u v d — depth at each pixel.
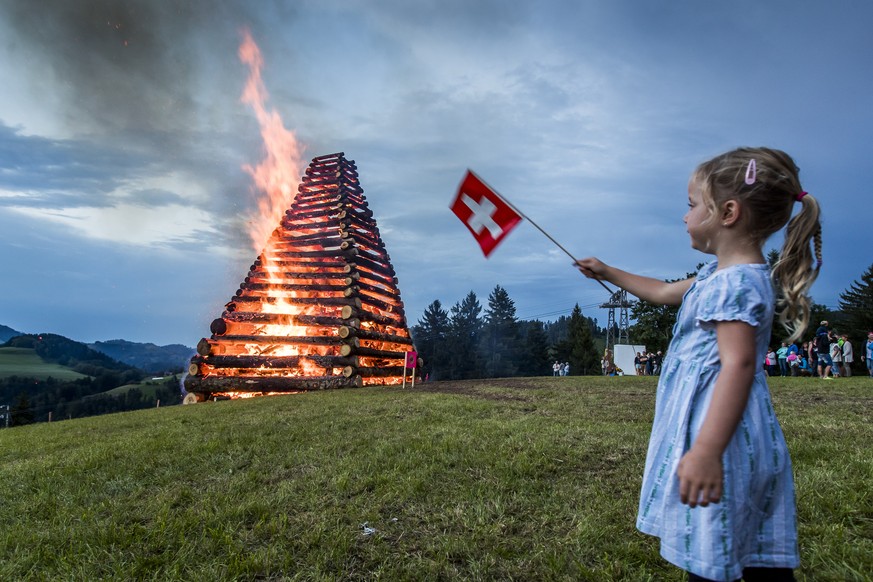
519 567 2.73
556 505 3.46
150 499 4.05
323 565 2.83
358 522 3.38
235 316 17.78
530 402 8.56
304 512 3.61
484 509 3.44
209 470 4.84
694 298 1.67
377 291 20.22
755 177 1.54
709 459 1.42
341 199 21.12
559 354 73.19
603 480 3.95
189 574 2.78
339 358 16.33
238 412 9.01
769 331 1.54
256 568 2.82
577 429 5.68
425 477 4.14
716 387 1.47
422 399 9.09
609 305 46.78
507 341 85.31
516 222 2.45
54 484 4.68
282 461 4.98
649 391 10.48
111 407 84.62
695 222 1.72
